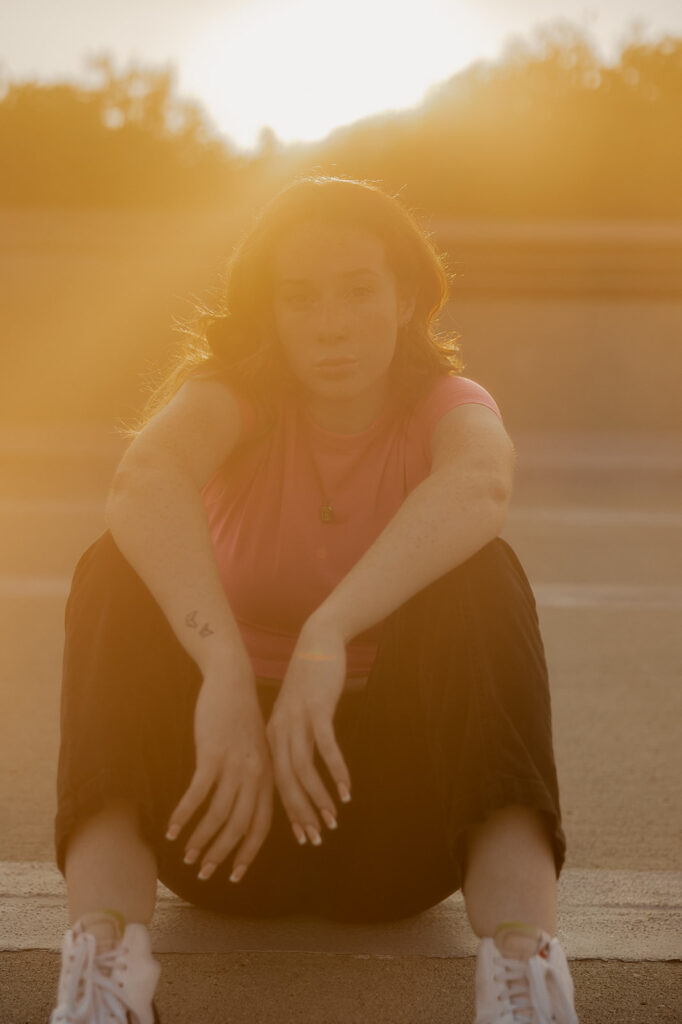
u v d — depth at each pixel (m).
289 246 2.15
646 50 33.28
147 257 19.94
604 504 12.20
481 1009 1.70
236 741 1.82
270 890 2.32
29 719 4.41
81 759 1.81
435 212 30.56
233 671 1.86
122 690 1.88
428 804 2.12
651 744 4.19
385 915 2.36
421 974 2.21
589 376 20.39
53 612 6.59
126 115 31.73
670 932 2.46
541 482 14.02
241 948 2.31
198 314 2.39
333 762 1.80
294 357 2.18
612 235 20.12
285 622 2.25
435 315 2.38
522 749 1.81
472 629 1.90
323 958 2.27
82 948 1.67
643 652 5.75
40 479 13.60
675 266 20.25
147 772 1.84
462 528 1.96
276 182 28.64
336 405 2.22
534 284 20.25
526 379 20.36
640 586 7.64
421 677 1.95
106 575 2.00
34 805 3.39
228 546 2.27
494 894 1.76
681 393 20.44
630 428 20.41
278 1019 2.03
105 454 14.66
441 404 2.20
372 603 1.91
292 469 2.24
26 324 19.89
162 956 2.27
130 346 19.95
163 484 2.04
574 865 2.98
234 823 1.81
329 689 1.84
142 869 1.79
